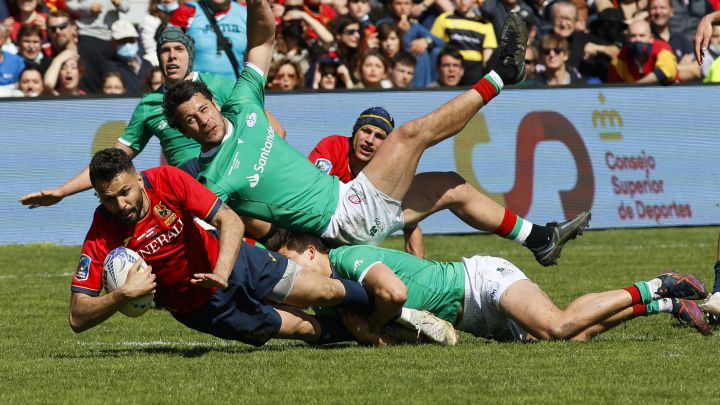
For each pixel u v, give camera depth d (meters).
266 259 23.62
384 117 28.92
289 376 21.05
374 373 21.17
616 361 21.81
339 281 24.12
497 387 19.73
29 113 46.47
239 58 44.72
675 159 50.78
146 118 31.88
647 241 46.56
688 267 38.62
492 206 27.30
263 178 25.50
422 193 26.89
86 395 19.72
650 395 18.97
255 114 25.92
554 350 22.98
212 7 44.56
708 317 25.19
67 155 46.69
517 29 26.14
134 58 52.50
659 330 26.33
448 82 51.62
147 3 59.25
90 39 52.47
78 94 48.88
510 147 49.38
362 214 25.91
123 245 22.47
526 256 42.59
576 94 50.22
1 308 32.06
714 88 51.38
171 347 25.91
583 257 42.03
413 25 55.00
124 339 27.27
